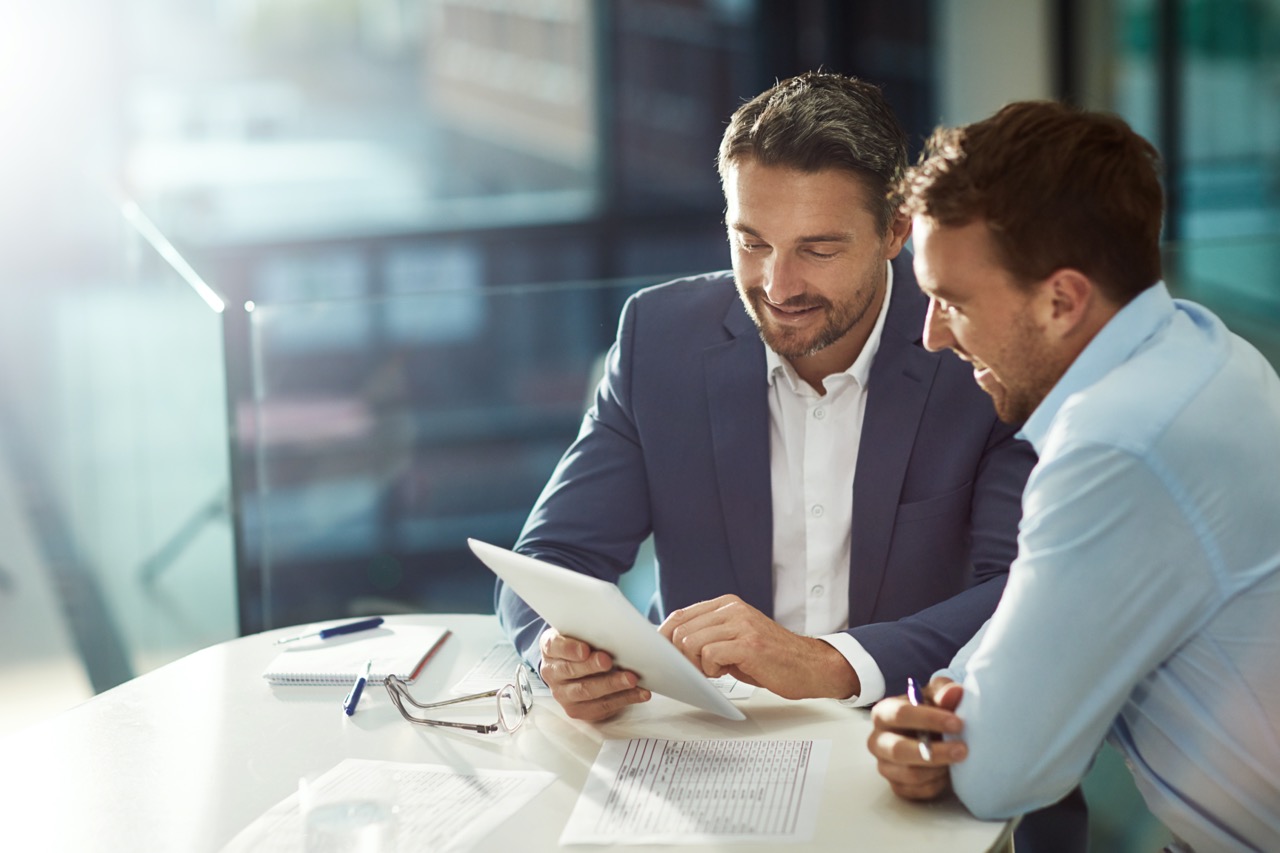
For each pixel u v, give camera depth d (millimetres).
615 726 1601
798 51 5180
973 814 1379
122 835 1381
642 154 5148
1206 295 3094
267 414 2742
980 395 1887
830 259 1736
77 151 4770
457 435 2902
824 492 1929
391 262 5027
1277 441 1375
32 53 4684
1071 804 1882
